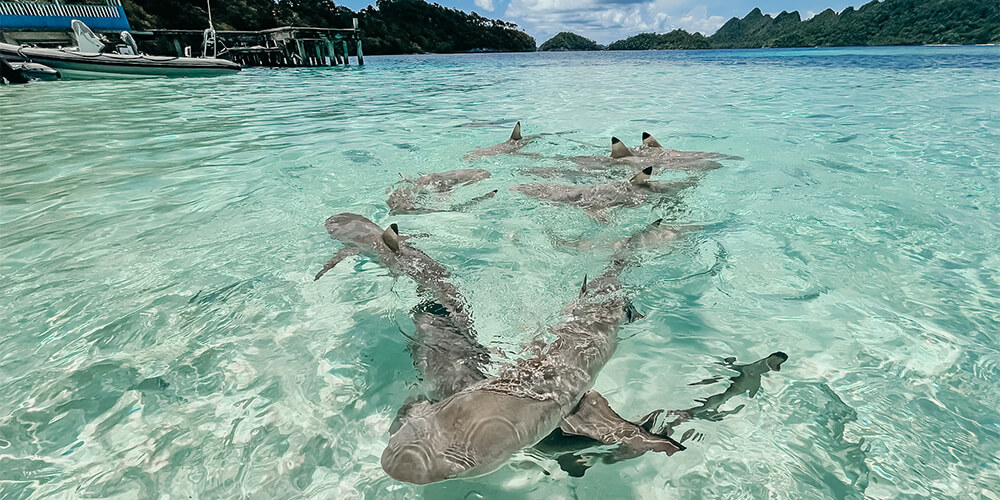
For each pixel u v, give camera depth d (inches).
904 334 146.3
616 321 151.1
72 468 105.2
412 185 287.3
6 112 531.5
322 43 1571.1
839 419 116.3
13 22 991.0
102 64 890.7
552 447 110.2
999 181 274.7
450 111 595.8
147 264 191.5
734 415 119.0
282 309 164.9
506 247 209.6
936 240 205.2
